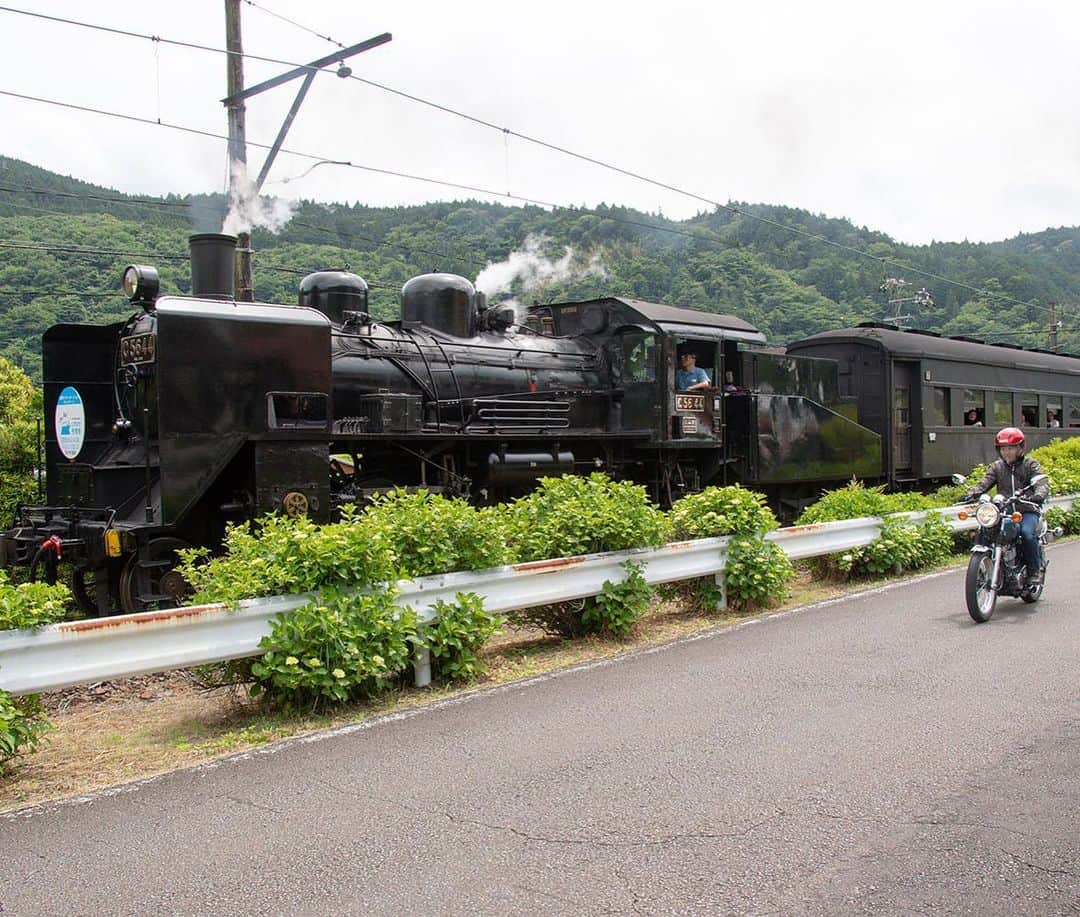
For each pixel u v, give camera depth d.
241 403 8.71
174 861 3.74
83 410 9.50
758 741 5.04
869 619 8.38
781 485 15.76
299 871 3.62
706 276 56.50
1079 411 24.41
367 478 10.65
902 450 18.31
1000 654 6.93
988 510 8.06
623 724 5.40
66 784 4.72
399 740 5.22
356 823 4.07
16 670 4.71
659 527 8.00
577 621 7.77
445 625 6.31
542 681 6.45
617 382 13.92
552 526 7.75
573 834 3.90
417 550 6.62
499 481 11.71
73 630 4.86
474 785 4.49
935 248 91.81
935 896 3.33
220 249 9.63
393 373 11.23
